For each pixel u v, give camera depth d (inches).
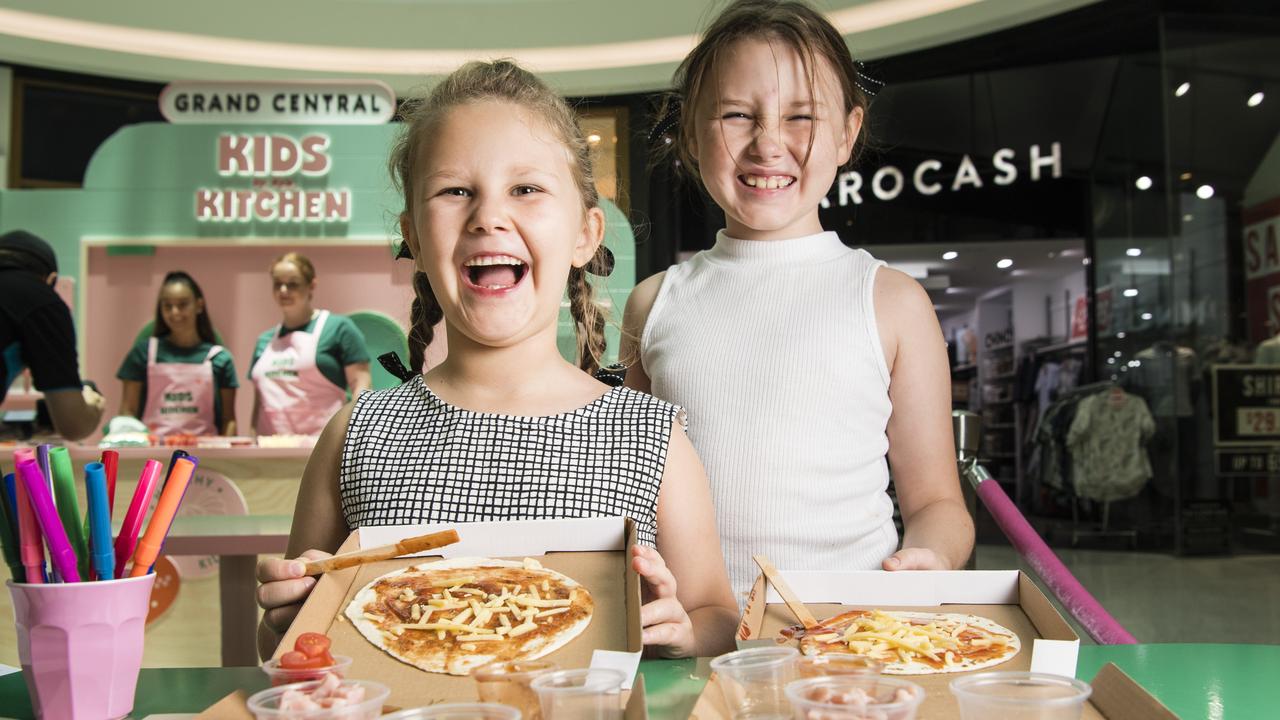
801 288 62.0
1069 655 31.3
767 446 58.3
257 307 266.7
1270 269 305.3
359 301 259.0
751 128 59.1
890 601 38.3
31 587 32.8
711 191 61.9
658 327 65.4
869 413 59.7
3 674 40.0
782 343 60.1
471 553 37.6
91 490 34.1
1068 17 293.9
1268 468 308.0
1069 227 334.3
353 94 253.1
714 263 65.9
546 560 37.0
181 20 315.9
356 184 255.4
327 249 259.9
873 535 58.9
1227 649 41.1
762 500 57.9
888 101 334.3
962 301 461.1
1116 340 336.5
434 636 32.7
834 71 60.2
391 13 325.1
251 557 108.9
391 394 47.1
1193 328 308.7
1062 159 329.7
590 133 49.9
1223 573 268.4
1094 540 333.4
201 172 257.6
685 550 44.6
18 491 33.6
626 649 32.2
